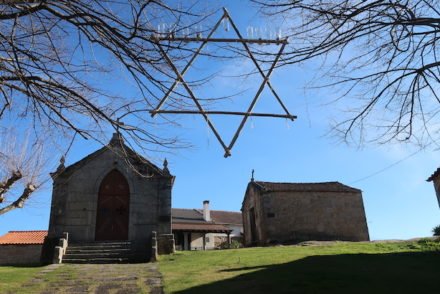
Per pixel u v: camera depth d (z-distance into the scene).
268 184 27.31
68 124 5.44
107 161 20.59
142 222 19.80
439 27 4.37
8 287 10.95
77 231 19.33
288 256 14.66
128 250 18.11
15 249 27.27
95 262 17.17
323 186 27.23
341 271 11.16
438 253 14.20
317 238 24.97
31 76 5.04
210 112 5.24
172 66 4.89
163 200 20.28
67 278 12.21
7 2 4.30
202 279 11.07
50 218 19.25
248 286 9.82
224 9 5.20
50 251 18.56
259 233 26.44
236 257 15.29
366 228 25.89
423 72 5.06
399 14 4.41
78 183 20.16
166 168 20.72
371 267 11.88
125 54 4.82
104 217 19.94
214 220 48.19
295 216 25.27
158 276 12.03
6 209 10.09
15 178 10.14
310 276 10.53
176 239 39.53
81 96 5.14
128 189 20.47
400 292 8.70
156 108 5.14
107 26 4.58
